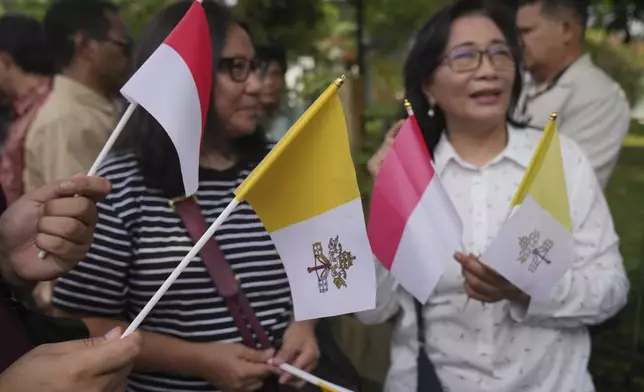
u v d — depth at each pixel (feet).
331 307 3.84
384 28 13.07
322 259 3.85
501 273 4.60
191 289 4.59
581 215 5.27
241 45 4.88
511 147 5.45
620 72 12.73
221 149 4.94
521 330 5.19
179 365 4.61
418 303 5.43
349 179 3.80
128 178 4.59
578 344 5.42
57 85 7.04
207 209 4.75
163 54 3.76
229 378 4.63
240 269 4.75
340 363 5.82
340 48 13.38
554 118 4.48
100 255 4.43
